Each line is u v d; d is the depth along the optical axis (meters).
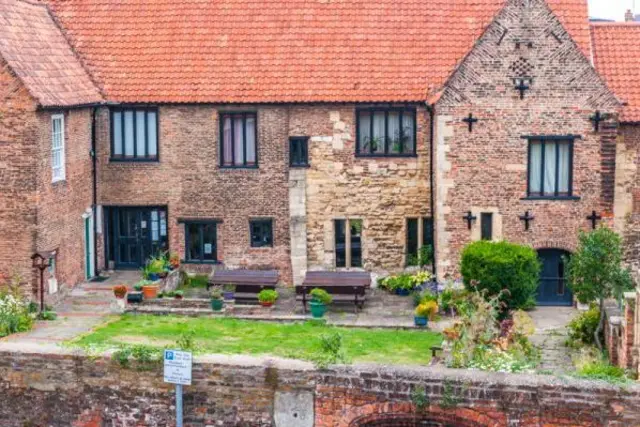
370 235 38.62
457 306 31.03
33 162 33.53
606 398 19.80
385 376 20.58
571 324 31.88
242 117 38.47
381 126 38.19
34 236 33.72
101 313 34.19
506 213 36.53
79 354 22.02
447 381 20.30
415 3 39.81
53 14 39.97
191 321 33.56
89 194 38.47
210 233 39.22
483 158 36.34
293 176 38.47
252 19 39.91
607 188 36.38
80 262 37.75
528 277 32.69
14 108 33.38
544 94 36.09
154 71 38.88
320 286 35.16
